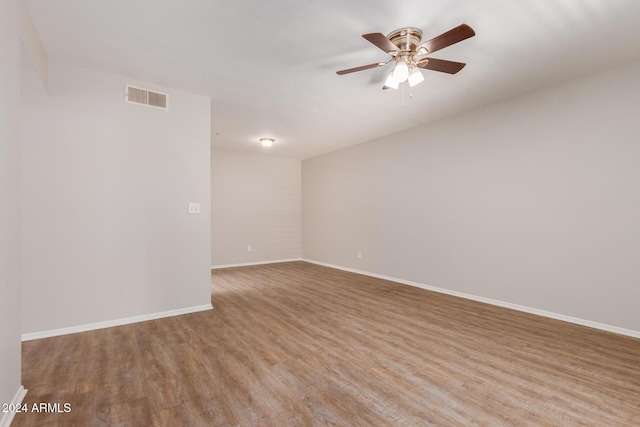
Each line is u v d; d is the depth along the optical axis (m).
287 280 5.16
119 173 2.98
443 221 4.36
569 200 3.12
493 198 3.77
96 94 2.88
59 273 2.72
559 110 3.19
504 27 2.23
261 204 6.95
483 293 3.87
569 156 3.12
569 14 2.08
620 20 2.14
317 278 5.32
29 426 1.56
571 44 2.46
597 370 2.14
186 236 3.36
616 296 2.83
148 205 3.14
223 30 2.26
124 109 3.01
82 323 2.81
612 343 2.59
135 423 1.58
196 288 3.43
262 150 6.50
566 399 1.80
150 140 3.15
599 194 2.93
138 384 1.94
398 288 4.60
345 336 2.74
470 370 2.14
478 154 3.93
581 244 3.04
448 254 4.29
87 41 2.39
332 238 6.52
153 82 3.13
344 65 2.79
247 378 2.02
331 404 1.75
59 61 2.70
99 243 2.89
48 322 2.68
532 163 3.40
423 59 2.29
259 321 3.13
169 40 2.39
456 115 4.19
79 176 2.80
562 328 2.94
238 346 2.52
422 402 1.77
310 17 2.11
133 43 2.43
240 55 2.61
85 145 2.82
